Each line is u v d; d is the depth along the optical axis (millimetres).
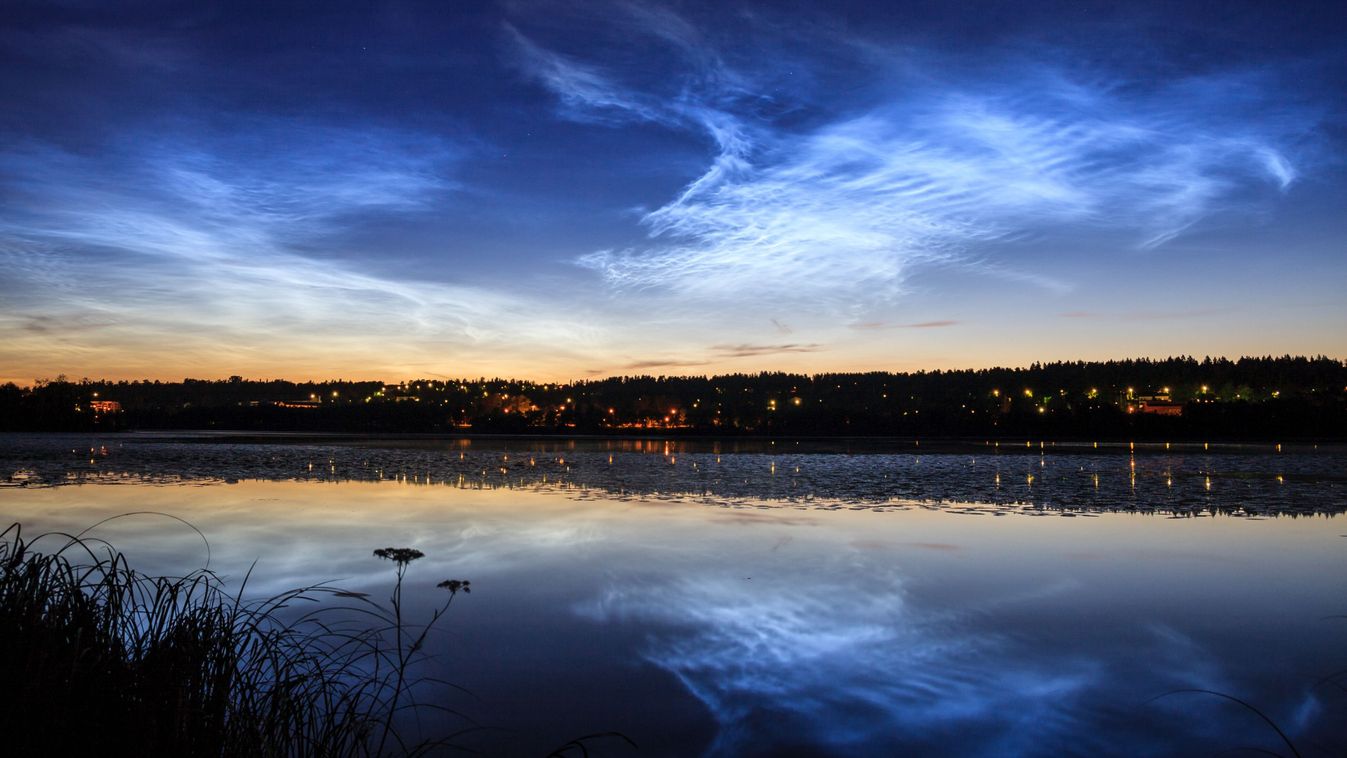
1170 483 28953
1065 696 8250
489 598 11672
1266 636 10070
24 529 17031
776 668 8969
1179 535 16938
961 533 17125
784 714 7801
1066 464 39875
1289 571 13477
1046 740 7312
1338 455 50250
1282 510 21094
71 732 5250
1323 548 15469
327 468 35281
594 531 17297
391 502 22391
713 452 52062
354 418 124062
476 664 8969
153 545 15250
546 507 21375
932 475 32281
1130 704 8055
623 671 8797
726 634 10102
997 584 12594
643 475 32000
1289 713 7812
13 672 5406
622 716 7676
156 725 5418
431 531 17219
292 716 6195
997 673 8867
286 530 17281
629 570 13453
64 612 6027
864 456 47156
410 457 43969
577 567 13680
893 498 23719
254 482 28469
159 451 48094
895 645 9727
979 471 34531
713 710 7852
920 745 7188
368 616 10562
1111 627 10430
